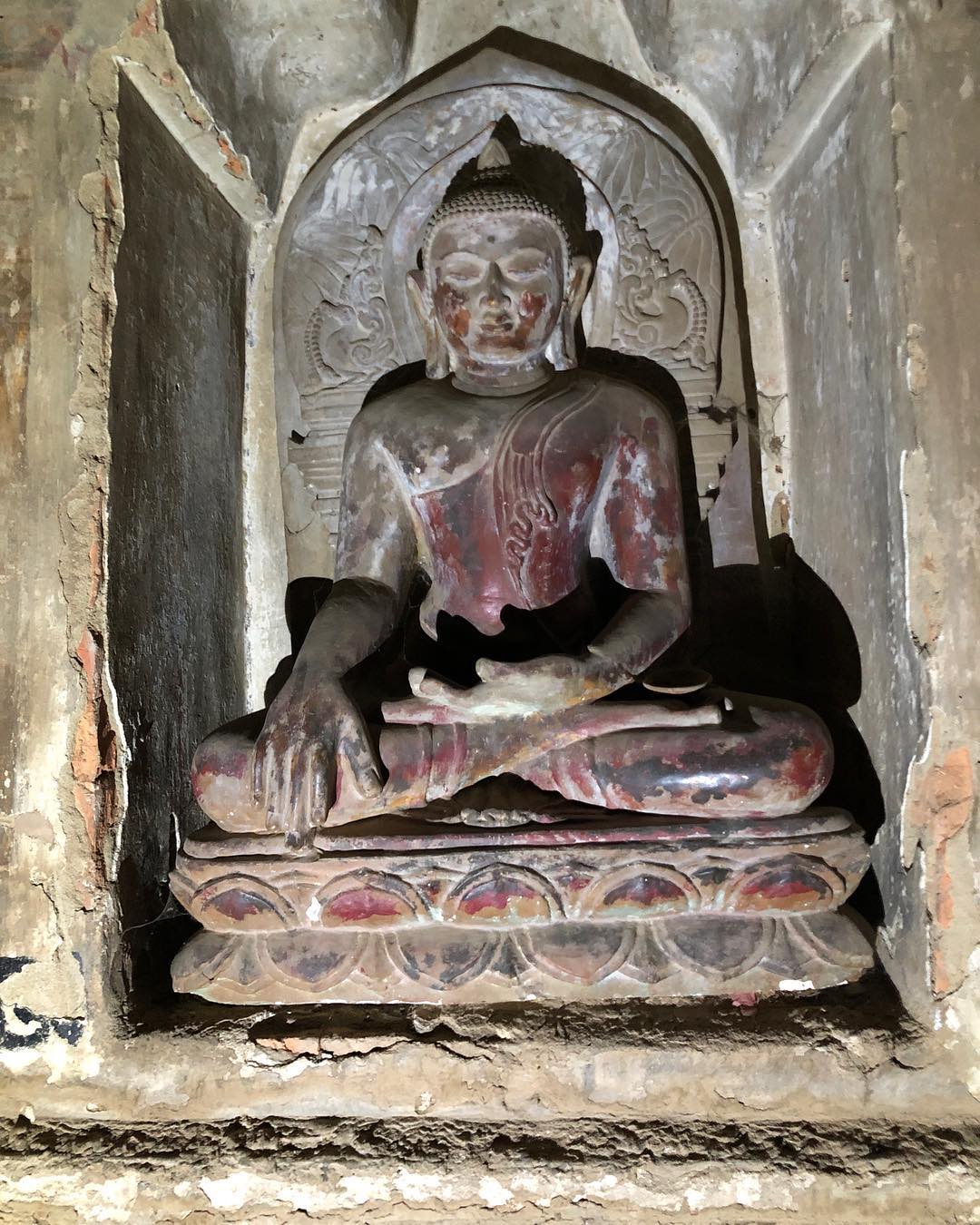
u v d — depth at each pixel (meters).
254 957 2.20
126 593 2.34
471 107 2.82
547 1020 2.12
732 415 2.83
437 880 2.13
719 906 2.14
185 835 2.61
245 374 3.11
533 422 2.53
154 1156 2.03
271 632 3.09
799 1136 2.00
